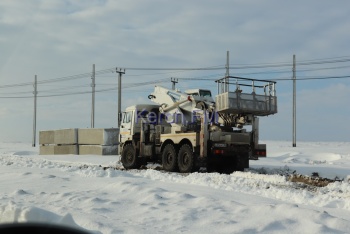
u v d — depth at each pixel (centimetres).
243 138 1830
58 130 4309
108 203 771
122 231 560
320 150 4006
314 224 579
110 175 1384
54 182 1112
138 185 955
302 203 980
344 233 559
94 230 561
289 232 563
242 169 1850
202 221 623
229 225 595
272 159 2889
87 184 1073
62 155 3822
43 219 500
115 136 3803
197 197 829
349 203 918
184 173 1800
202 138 1792
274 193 1112
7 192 956
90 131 3953
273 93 1831
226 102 1745
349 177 1602
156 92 2169
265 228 576
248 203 838
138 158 2178
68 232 276
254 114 1850
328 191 1220
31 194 912
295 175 1519
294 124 4944
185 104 1998
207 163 1852
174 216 654
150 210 707
